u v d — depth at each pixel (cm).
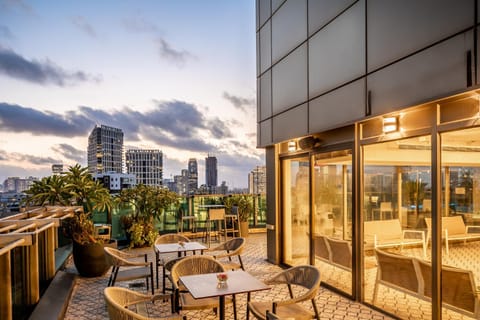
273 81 757
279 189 774
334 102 549
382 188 477
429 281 408
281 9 722
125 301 340
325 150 599
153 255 848
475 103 346
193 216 1095
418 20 393
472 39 330
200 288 340
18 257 458
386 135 462
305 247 679
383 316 459
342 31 529
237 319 452
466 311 371
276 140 743
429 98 378
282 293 568
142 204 959
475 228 396
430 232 400
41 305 458
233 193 1201
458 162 382
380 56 452
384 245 472
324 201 611
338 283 570
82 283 622
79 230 657
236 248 604
